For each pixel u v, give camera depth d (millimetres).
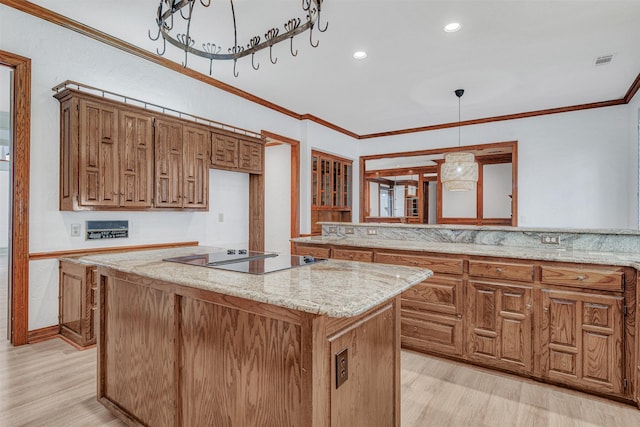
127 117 2975
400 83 4059
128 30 2973
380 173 9281
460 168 4070
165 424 1566
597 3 2516
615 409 1963
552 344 2191
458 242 3031
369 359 1341
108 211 3062
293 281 1331
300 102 4777
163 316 1571
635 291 1965
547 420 1863
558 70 3678
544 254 2268
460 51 3271
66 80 2787
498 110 5066
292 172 5371
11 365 2387
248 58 3418
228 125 4020
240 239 4500
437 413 1925
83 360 2477
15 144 2617
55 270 2838
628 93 4293
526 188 5109
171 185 3307
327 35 2980
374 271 1549
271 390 1211
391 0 2480
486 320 2418
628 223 4438
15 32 2588
